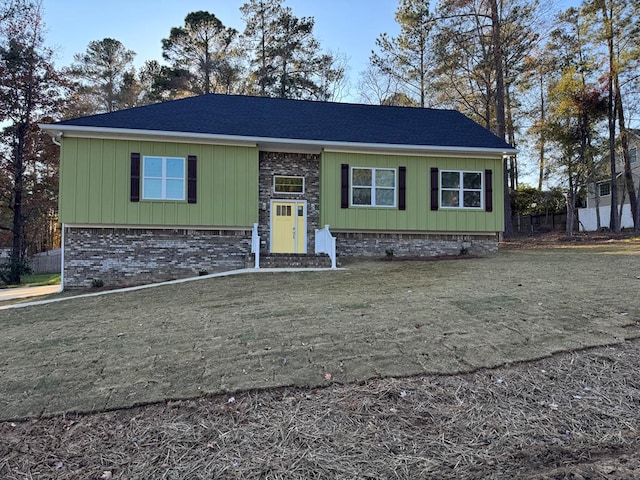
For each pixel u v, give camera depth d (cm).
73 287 1248
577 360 449
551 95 2119
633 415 359
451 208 1479
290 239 1444
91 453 315
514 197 2736
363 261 1350
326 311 664
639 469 287
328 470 289
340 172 1434
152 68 3422
